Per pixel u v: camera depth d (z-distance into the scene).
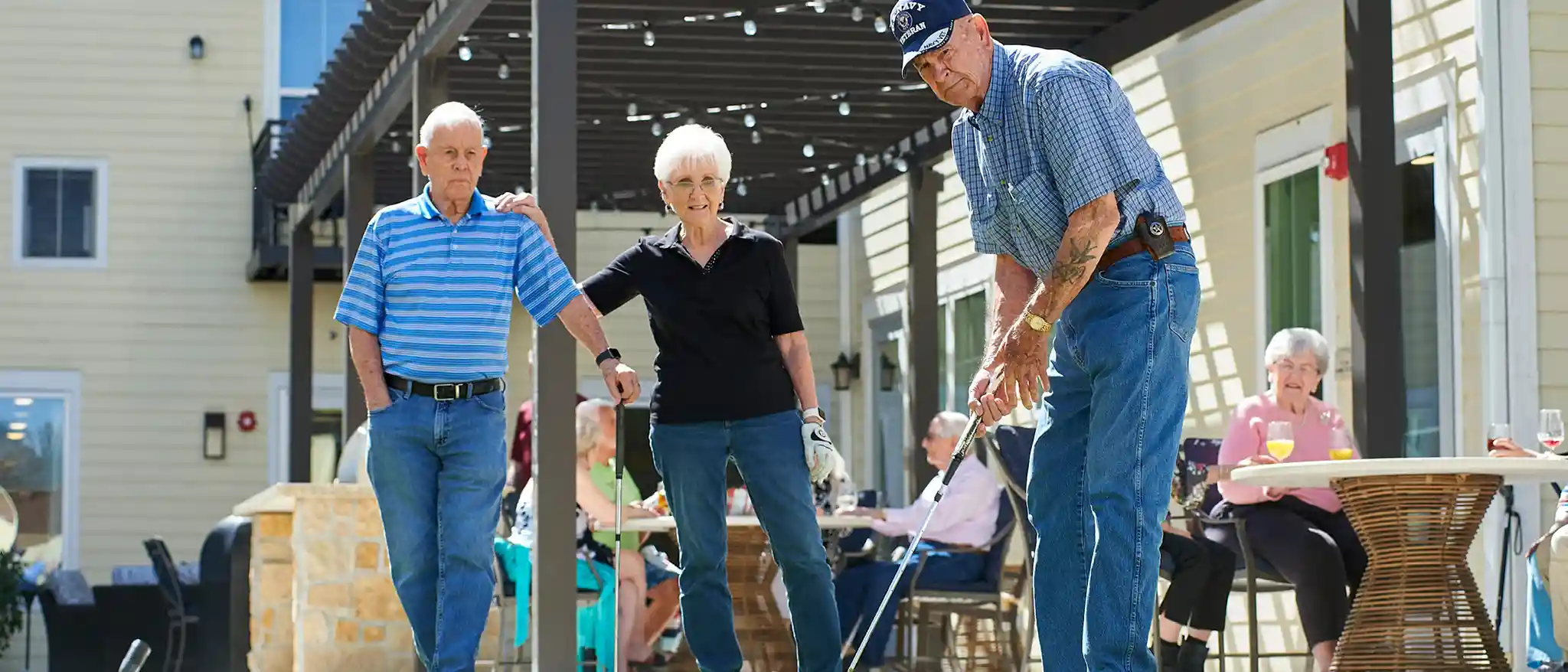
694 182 6.45
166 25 21.67
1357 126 8.52
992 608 9.68
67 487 21.12
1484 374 9.32
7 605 14.98
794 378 6.64
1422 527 6.48
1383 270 8.42
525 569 9.85
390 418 6.25
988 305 16.42
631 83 13.45
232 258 21.64
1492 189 9.23
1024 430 8.36
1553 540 7.32
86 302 21.33
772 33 12.14
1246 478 6.53
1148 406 4.66
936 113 14.45
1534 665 7.77
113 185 21.45
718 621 6.53
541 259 6.46
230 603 11.23
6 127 21.27
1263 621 11.59
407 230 6.34
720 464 6.49
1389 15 8.59
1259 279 11.68
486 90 13.85
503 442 6.39
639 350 21.69
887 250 19.16
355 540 10.46
